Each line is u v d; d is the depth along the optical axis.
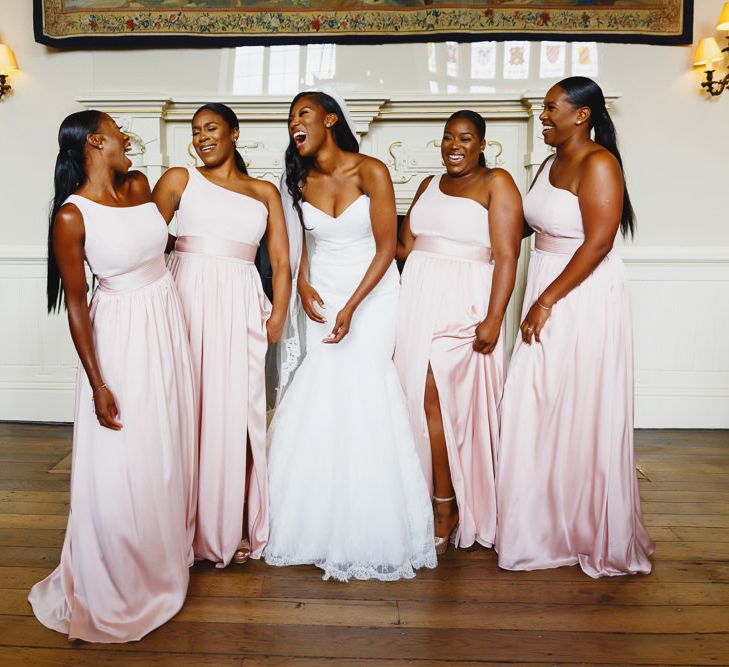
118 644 2.03
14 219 4.45
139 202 2.18
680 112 4.36
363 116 4.18
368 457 2.45
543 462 2.48
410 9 4.16
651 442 4.23
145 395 2.09
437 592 2.34
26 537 2.77
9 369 4.52
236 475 2.44
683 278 4.46
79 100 4.12
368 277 2.45
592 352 2.43
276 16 4.18
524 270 4.31
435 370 2.55
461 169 2.56
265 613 2.19
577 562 2.54
